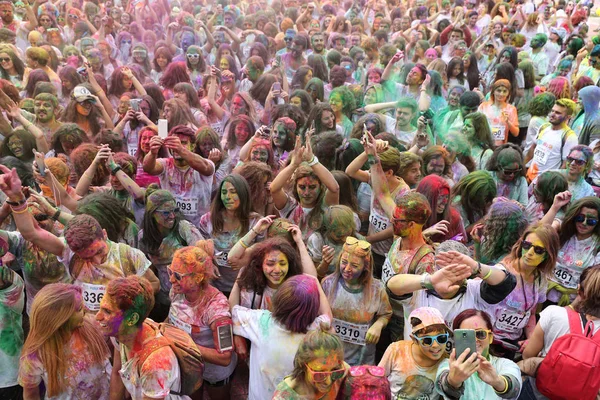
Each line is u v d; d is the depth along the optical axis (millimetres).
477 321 2750
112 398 3000
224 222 4277
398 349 2895
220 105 8266
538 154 6184
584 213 3977
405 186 4773
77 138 5555
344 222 3975
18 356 3451
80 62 9086
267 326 3076
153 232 4043
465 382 2717
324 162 5516
